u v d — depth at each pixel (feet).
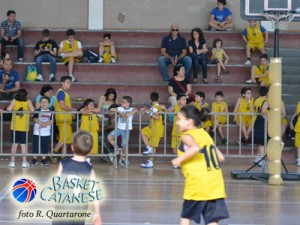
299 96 67.97
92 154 57.26
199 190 29.14
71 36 69.62
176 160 29.35
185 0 77.36
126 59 72.90
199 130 30.12
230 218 38.32
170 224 36.52
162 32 74.28
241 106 63.21
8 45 71.20
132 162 61.98
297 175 52.06
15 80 66.03
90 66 70.28
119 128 58.23
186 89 63.98
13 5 76.38
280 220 38.01
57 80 69.56
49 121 57.26
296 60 71.67
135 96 68.49
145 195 45.03
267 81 67.67
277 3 50.21
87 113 57.00
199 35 69.00
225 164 61.93
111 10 77.10
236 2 77.15
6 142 62.90
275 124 49.55
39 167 56.85
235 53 72.38
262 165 54.34
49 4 76.69
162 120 59.16
